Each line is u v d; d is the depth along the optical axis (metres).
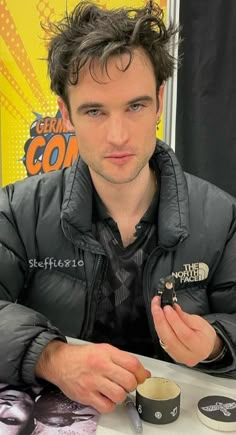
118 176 0.60
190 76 1.11
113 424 0.49
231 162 1.13
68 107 0.63
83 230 0.68
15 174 1.32
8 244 0.71
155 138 0.63
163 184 0.71
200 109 1.12
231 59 1.08
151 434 0.47
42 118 1.25
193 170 1.16
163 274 0.69
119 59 0.56
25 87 1.25
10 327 0.57
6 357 0.55
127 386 0.49
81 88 0.58
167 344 0.53
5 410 0.50
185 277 0.70
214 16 1.07
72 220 0.68
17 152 1.30
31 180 0.75
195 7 1.08
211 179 1.15
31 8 1.19
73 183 0.69
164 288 0.53
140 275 0.71
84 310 0.70
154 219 0.71
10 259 0.70
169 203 0.69
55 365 0.53
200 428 0.48
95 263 0.69
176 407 0.49
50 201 0.72
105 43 0.56
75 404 0.52
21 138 1.29
